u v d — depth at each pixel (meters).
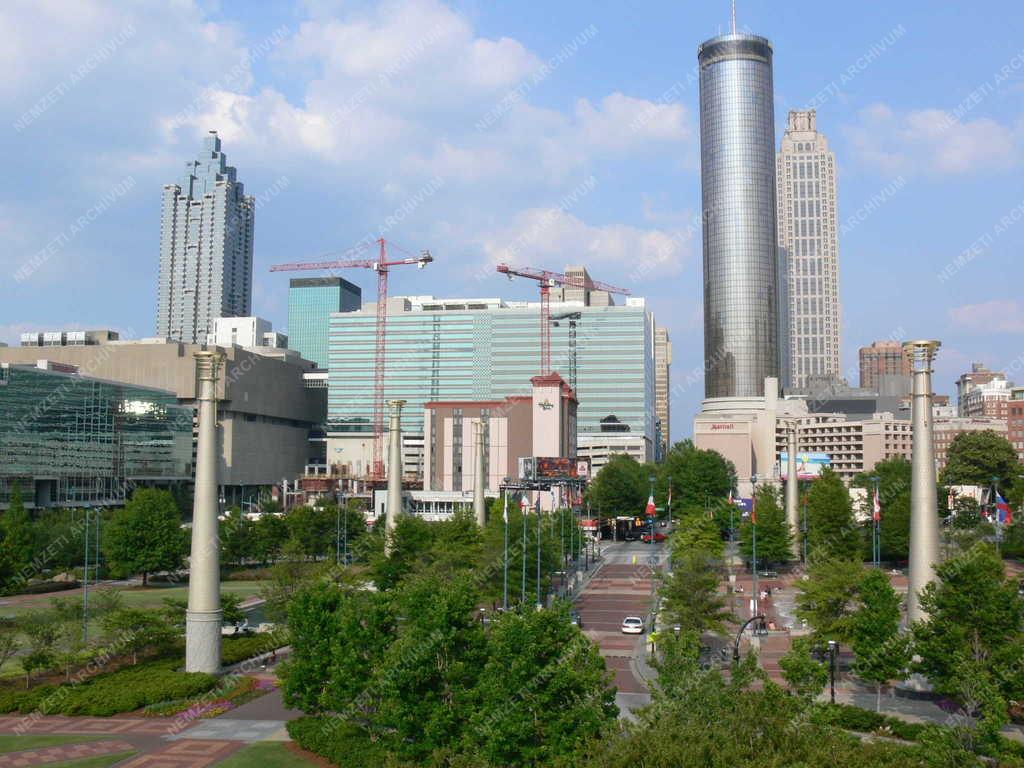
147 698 68.44
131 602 118.00
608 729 42.69
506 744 44.31
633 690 71.62
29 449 198.75
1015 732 58.19
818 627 78.88
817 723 42.72
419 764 46.97
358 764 51.66
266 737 60.09
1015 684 53.75
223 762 54.53
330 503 181.75
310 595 60.22
